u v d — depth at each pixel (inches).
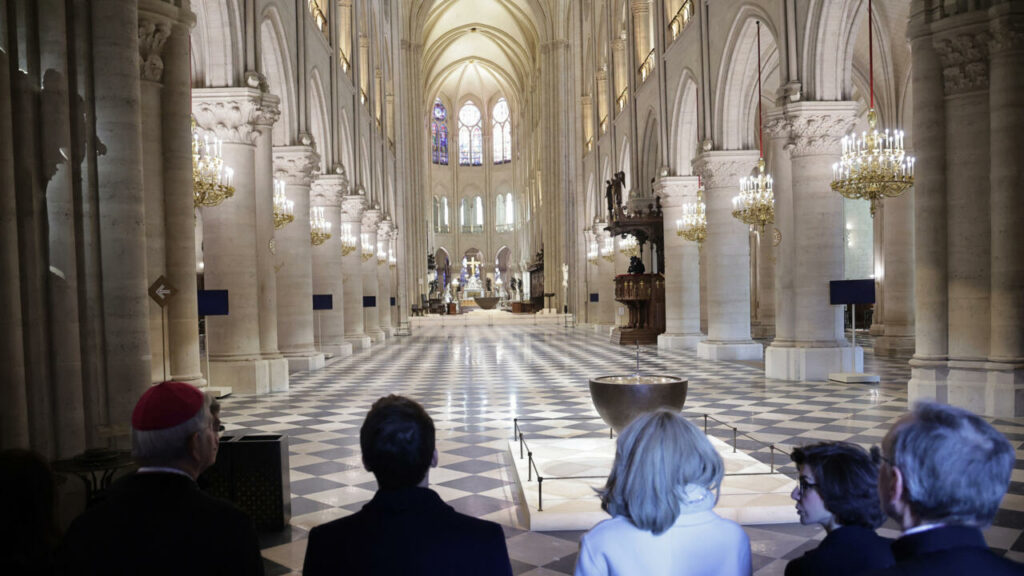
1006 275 347.9
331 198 767.7
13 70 229.5
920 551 58.7
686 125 787.4
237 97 483.5
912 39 375.9
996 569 55.2
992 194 353.1
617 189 933.2
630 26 973.8
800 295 525.0
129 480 87.0
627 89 1000.2
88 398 252.5
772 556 182.7
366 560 75.2
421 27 1913.1
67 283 239.8
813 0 500.4
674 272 806.5
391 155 1441.9
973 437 58.9
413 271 1925.4
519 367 640.4
